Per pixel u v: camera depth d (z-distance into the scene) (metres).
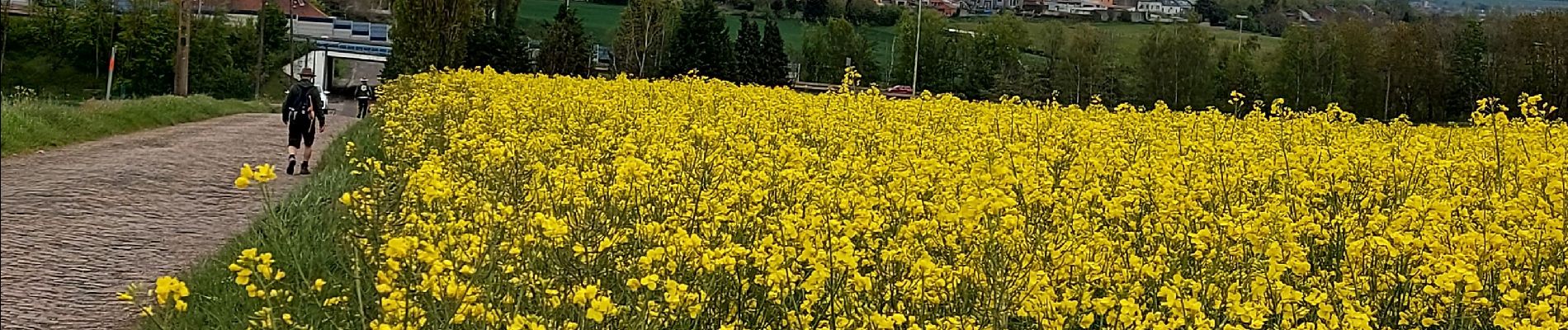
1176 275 4.93
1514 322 4.43
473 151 8.86
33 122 14.70
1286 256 5.28
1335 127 13.95
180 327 5.56
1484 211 6.18
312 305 5.48
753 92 17.80
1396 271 5.23
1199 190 7.19
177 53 36.91
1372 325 4.92
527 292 4.62
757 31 53.66
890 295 4.76
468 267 4.34
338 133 17.44
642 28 51.50
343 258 6.43
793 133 11.34
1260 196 7.40
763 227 5.69
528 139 9.41
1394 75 44.28
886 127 12.05
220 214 9.47
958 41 55.47
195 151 14.61
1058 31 52.59
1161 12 79.00
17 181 10.76
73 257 7.48
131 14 46.94
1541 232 5.61
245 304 5.73
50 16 46.19
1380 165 8.29
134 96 40.41
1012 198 5.73
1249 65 49.47
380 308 4.56
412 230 5.54
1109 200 7.09
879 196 6.41
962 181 7.00
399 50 33.06
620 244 5.39
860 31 67.06
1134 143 11.21
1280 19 72.38
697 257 4.73
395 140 12.10
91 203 9.59
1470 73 43.09
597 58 58.22
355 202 6.16
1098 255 5.34
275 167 13.11
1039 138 10.84
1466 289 4.61
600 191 6.30
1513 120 10.79
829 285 4.69
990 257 4.88
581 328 4.29
